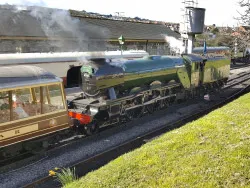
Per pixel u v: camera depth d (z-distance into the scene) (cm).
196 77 1719
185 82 1633
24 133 830
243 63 4122
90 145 988
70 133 1087
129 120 1280
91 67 1154
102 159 877
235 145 613
